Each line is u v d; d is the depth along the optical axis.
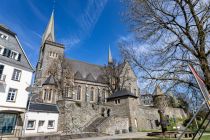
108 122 33.12
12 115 25.19
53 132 29.17
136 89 57.66
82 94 53.22
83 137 26.30
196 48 11.16
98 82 57.97
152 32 12.18
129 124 38.56
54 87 43.56
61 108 32.25
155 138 20.30
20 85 27.05
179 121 48.75
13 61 27.09
